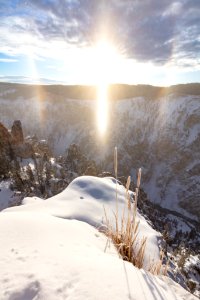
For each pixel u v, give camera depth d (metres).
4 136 58.28
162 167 134.62
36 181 48.69
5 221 3.06
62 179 51.41
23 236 2.60
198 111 137.75
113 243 3.47
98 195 10.12
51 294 1.50
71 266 1.88
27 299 1.48
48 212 7.67
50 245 2.43
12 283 1.62
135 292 1.66
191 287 6.91
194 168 124.12
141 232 6.81
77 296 1.48
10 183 45.53
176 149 134.50
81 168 67.12
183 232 69.69
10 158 56.84
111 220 7.04
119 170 137.25
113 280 1.73
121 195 10.52
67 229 3.43
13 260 1.97
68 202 8.98
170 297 1.86
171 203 118.94
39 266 1.86
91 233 3.88
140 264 2.88
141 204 34.88
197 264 14.66
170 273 6.22
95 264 1.98
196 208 112.69
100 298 1.47
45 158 60.50
